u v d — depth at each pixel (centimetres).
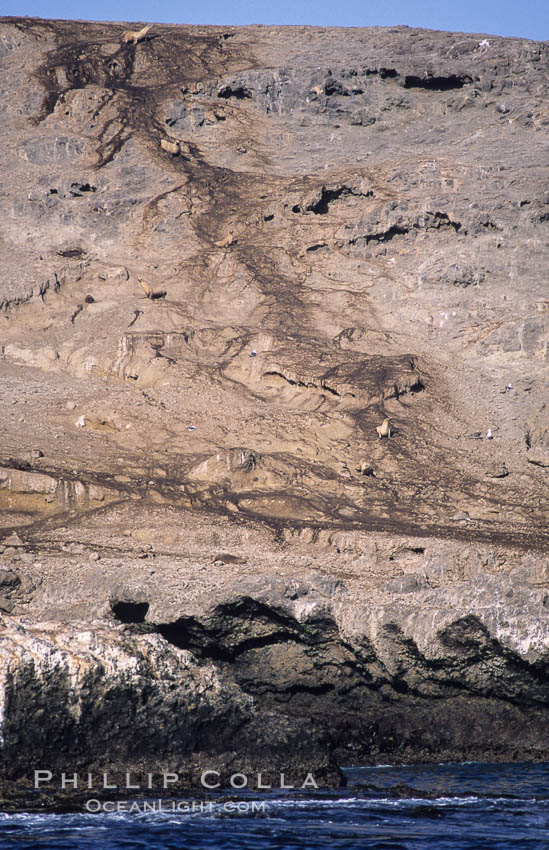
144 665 2417
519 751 2869
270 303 6322
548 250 6631
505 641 2747
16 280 6412
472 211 6800
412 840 2056
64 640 2384
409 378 5459
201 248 7025
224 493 4469
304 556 3784
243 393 5491
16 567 3347
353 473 4791
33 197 7369
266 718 2548
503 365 5800
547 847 2012
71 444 4844
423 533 4066
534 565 3372
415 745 2898
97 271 6656
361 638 2883
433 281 6438
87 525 4088
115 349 5847
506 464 5025
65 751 2316
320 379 5428
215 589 3014
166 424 5091
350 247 6850
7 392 5384
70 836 2030
